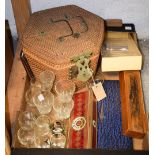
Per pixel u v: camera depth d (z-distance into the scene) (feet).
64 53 3.21
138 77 3.72
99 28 3.48
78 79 3.55
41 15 3.63
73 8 3.74
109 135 3.42
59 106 3.64
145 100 3.84
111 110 3.65
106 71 3.83
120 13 4.29
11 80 3.90
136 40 4.09
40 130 3.42
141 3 4.16
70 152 3.00
